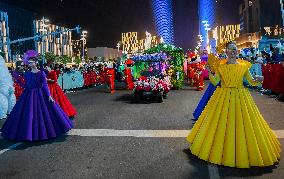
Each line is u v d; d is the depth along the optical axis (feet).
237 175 13.14
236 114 13.87
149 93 37.32
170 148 17.28
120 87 64.23
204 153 14.52
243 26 270.67
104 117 27.73
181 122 24.40
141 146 17.85
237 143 13.69
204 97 23.77
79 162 15.34
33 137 18.92
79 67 73.05
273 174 13.16
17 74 38.04
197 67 53.16
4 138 20.30
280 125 22.17
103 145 18.26
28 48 249.34
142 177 13.24
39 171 14.26
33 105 19.44
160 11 371.76
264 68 43.62
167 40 371.56
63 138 20.10
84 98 45.24
